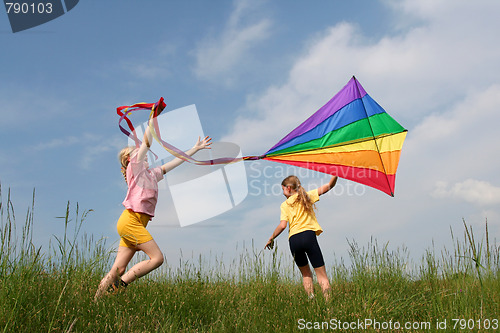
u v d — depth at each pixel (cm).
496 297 388
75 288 341
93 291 363
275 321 355
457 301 391
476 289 409
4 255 295
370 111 534
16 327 271
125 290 379
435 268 489
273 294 439
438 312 379
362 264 525
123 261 402
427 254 507
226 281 539
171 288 413
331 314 369
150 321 330
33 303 301
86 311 317
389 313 401
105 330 298
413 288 472
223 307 393
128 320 319
